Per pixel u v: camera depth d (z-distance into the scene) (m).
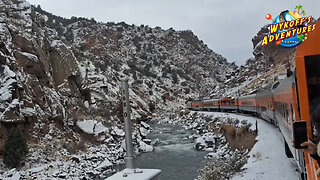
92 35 173.75
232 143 25.58
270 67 92.94
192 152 28.66
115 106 47.47
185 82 159.88
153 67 175.12
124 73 120.31
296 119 6.28
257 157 15.10
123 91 4.59
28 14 38.09
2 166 21.19
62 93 37.94
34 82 31.42
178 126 58.06
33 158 23.53
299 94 4.60
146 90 114.19
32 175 20.62
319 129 4.21
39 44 36.34
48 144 27.50
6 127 23.83
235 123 32.44
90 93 44.91
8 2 37.28
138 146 32.09
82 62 61.06
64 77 39.28
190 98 130.38
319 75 4.52
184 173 20.58
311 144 3.23
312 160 4.54
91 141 33.06
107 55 158.88
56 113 32.28
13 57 29.62
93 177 21.62
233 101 47.25
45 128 29.17
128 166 4.41
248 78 105.88
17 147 21.97
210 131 40.12
